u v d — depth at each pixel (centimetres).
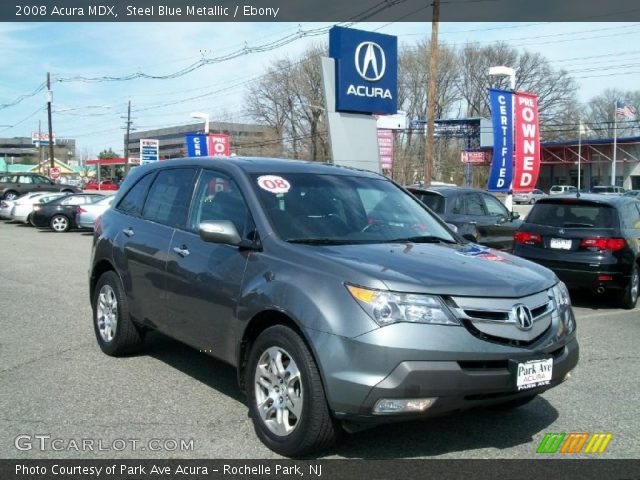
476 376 350
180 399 487
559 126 7000
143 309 545
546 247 945
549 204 973
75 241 1934
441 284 362
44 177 3491
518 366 359
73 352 620
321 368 359
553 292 414
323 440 371
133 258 554
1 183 3328
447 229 521
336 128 1572
